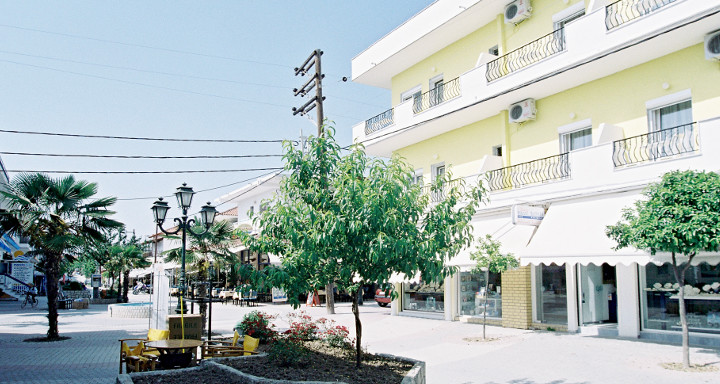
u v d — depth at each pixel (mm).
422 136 22031
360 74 24875
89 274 60938
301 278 7465
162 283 14219
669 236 9172
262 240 7758
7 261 43312
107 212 16859
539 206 14914
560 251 12742
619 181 13188
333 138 8125
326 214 6938
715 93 12461
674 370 9609
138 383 7414
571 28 14828
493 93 17391
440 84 21953
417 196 8164
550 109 16719
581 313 15039
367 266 7500
